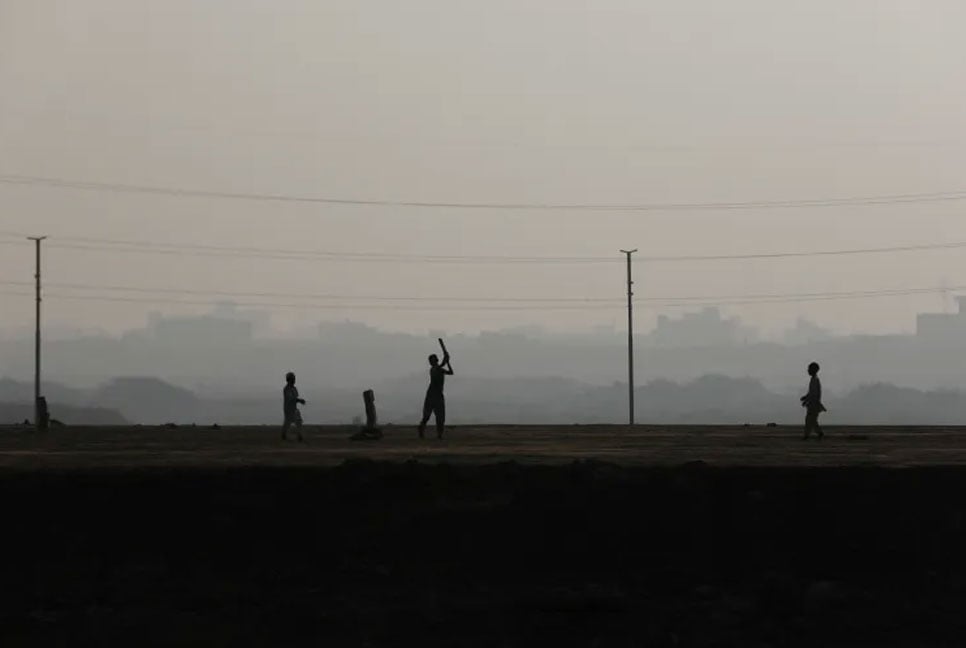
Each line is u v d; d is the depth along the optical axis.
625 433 98.25
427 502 58.56
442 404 87.94
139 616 53.88
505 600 54.88
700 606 54.94
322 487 58.88
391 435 93.62
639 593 55.78
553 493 58.75
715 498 58.72
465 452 71.19
